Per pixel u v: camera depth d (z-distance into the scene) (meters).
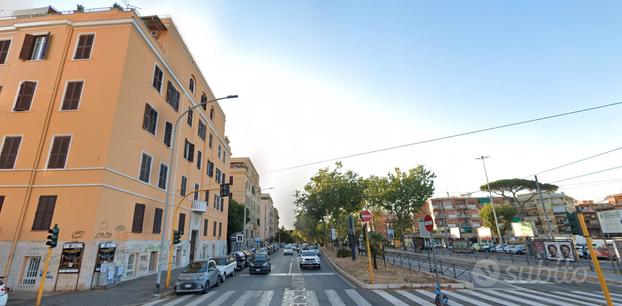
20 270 16.00
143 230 21.14
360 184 47.12
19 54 20.16
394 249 64.81
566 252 21.61
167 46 26.02
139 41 21.42
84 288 15.69
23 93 18.94
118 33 20.31
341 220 55.88
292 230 145.50
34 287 15.77
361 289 14.66
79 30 20.69
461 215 82.06
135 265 20.02
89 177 17.39
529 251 32.12
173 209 25.67
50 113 18.72
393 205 58.81
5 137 18.39
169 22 26.69
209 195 36.09
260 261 22.80
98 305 12.27
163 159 24.50
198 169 32.72
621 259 23.17
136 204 20.47
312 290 14.55
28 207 17.06
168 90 25.83
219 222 40.41
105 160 17.67
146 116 22.12
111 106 18.69
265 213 100.12
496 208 64.31
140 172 21.17
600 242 32.06
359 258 33.16
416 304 11.16
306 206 51.59
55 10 23.16
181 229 27.33
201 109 33.97
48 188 17.34
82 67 19.67
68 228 16.58
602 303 11.20
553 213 70.56
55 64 19.73
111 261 17.42
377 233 23.38
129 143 19.97
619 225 23.53
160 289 15.71
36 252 16.30
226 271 20.03
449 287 14.93
